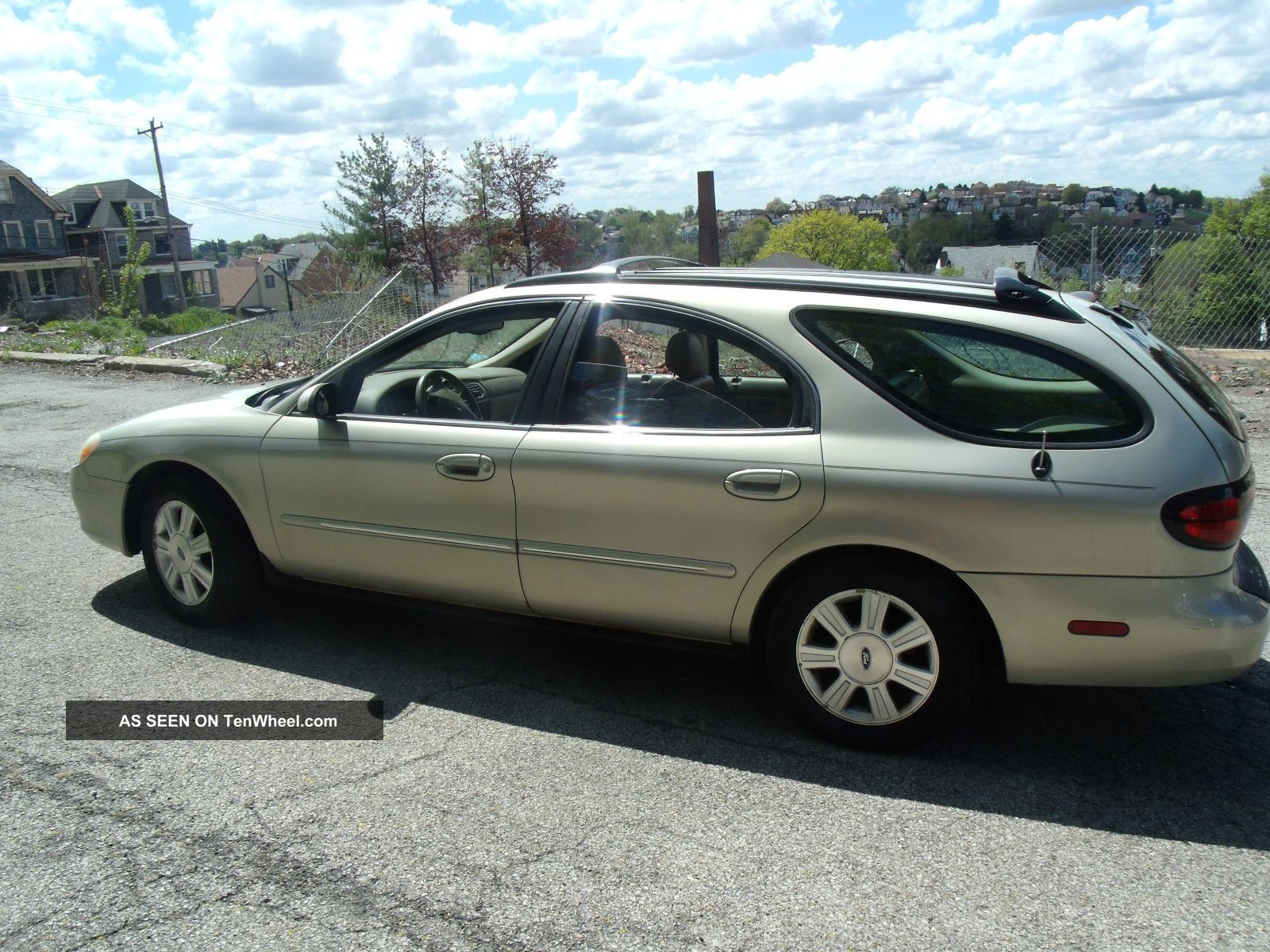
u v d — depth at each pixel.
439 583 3.98
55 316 62.16
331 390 4.11
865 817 3.05
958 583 3.24
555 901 2.64
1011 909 2.62
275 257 90.94
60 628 4.52
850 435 3.31
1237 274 11.48
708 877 2.75
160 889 2.69
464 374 4.24
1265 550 5.38
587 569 3.67
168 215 64.69
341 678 4.04
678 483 3.46
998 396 3.22
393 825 2.99
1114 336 3.22
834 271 3.76
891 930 2.54
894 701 3.37
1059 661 3.16
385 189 45.25
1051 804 3.13
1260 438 7.90
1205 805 3.13
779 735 3.58
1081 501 3.04
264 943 2.48
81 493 4.76
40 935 2.51
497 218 40.91
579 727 3.63
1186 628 3.03
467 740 3.53
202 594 4.48
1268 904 2.64
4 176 61.69
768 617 3.56
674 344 3.73
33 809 3.06
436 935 2.51
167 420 4.55
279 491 4.20
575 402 3.73
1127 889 2.70
